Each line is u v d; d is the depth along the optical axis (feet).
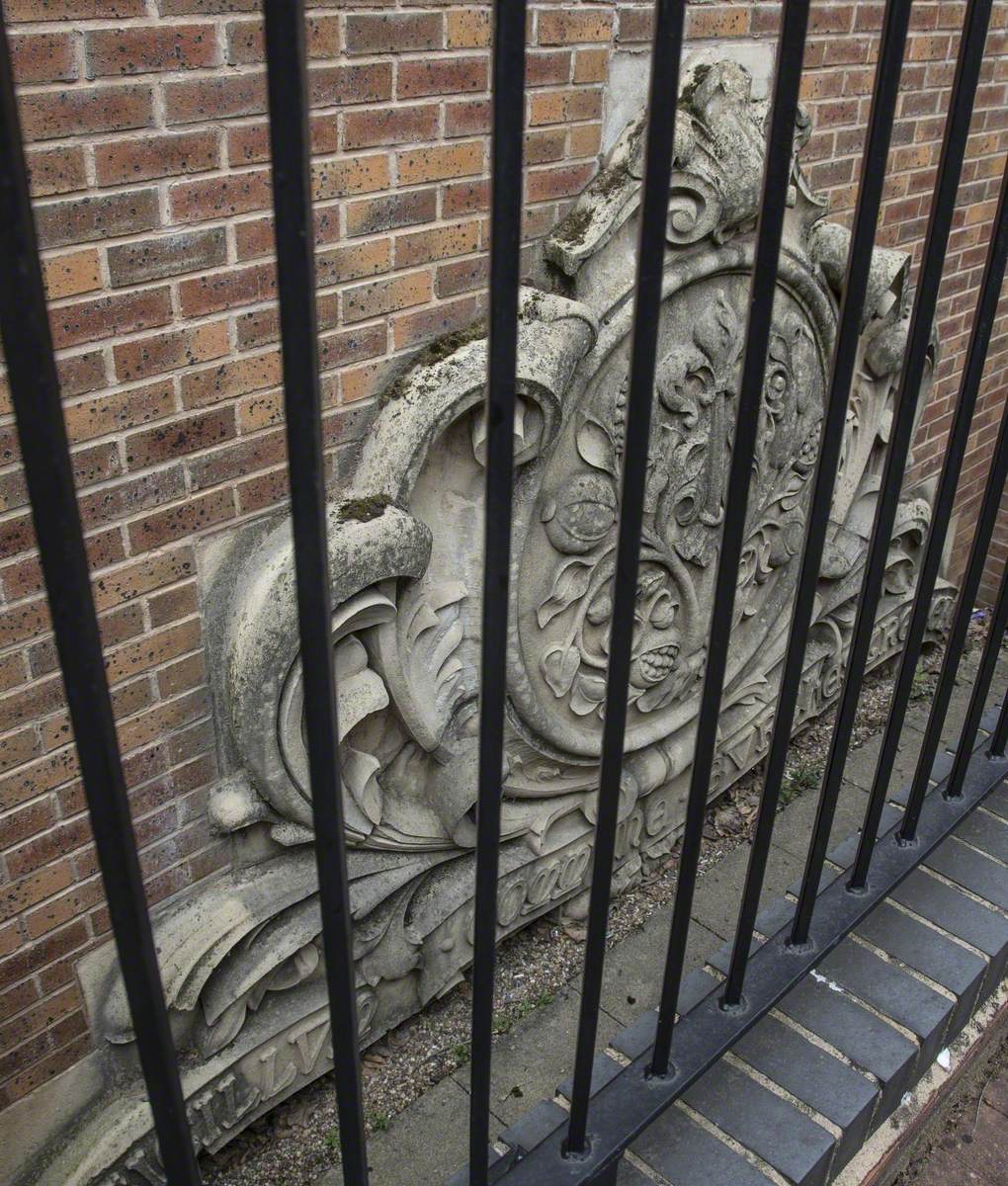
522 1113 9.50
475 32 7.40
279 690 7.55
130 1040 8.13
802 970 5.20
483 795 3.22
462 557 8.88
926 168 12.91
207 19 6.03
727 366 10.30
